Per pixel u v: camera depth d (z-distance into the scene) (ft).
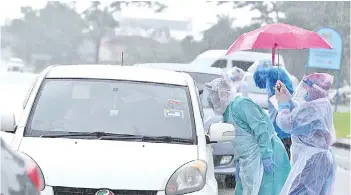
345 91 280.92
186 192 43.91
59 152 45.39
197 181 44.34
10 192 29.09
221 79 55.88
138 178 43.83
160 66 88.17
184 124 49.80
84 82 52.60
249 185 55.42
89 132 48.19
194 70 87.51
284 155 56.65
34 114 49.67
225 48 475.31
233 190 77.10
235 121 55.42
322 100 53.31
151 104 51.06
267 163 55.16
